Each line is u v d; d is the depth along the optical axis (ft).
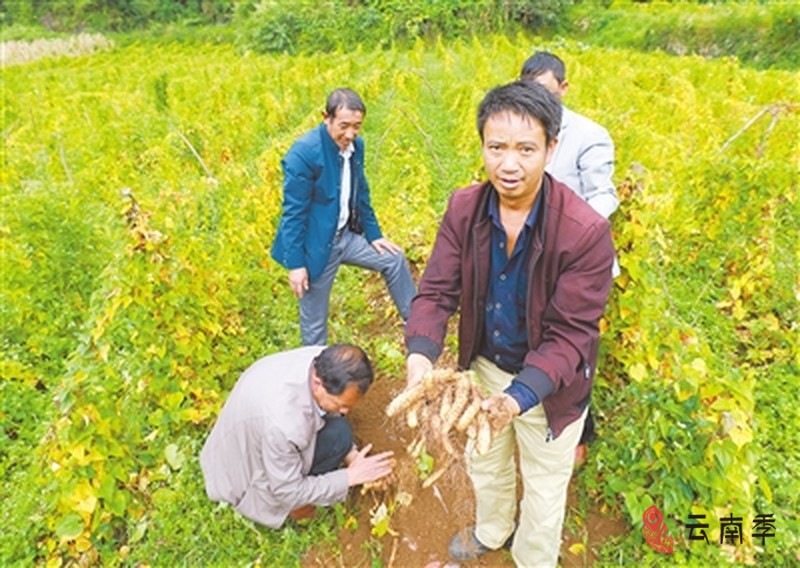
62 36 137.59
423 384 6.32
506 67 58.75
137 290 12.03
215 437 10.19
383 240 13.91
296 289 12.95
